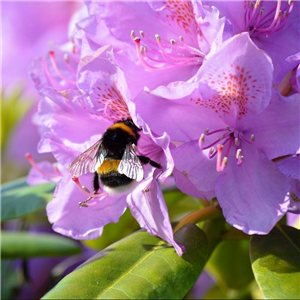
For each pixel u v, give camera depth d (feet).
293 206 0.95
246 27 0.97
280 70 0.94
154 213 0.96
